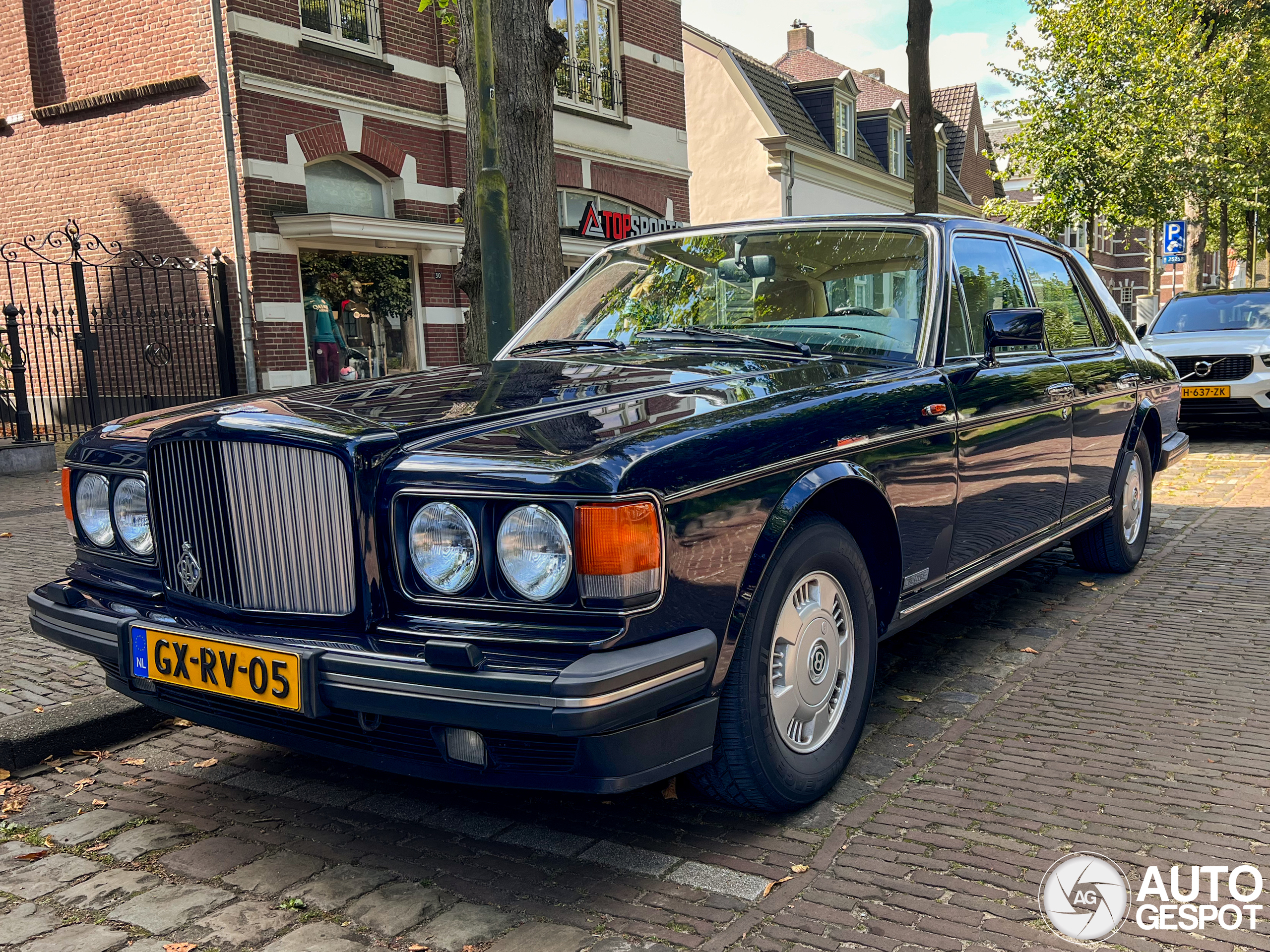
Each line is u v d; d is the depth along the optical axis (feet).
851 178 94.17
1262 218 100.58
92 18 43.01
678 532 7.45
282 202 40.60
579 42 56.80
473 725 6.97
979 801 9.37
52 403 43.45
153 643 8.59
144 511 9.27
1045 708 11.69
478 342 22.97
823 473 8.93
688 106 86.07
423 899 7.94
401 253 46.19
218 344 40.27
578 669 6.84
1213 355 33.40
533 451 7.46
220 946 7.38
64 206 44.98
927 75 34.83
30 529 24.39
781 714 8.93
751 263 12.60
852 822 9.02
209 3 39.40
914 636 14.60
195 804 9.84
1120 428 16.33
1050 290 15.21
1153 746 10.50
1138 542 18.19
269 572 8.16
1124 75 64.54
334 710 7.79
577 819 9.29
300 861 8.61
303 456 7.85
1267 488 25.50
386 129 44.80
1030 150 67.36
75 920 7.77
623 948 7.20
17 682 13.07
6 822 9.52
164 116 41.50
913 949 7.11
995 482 12.13
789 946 7.18
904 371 10.92
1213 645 13.78
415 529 7.57
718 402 8.75
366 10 44.21
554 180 22.74
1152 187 64.44
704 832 8.96
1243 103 73.87
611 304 13.01
